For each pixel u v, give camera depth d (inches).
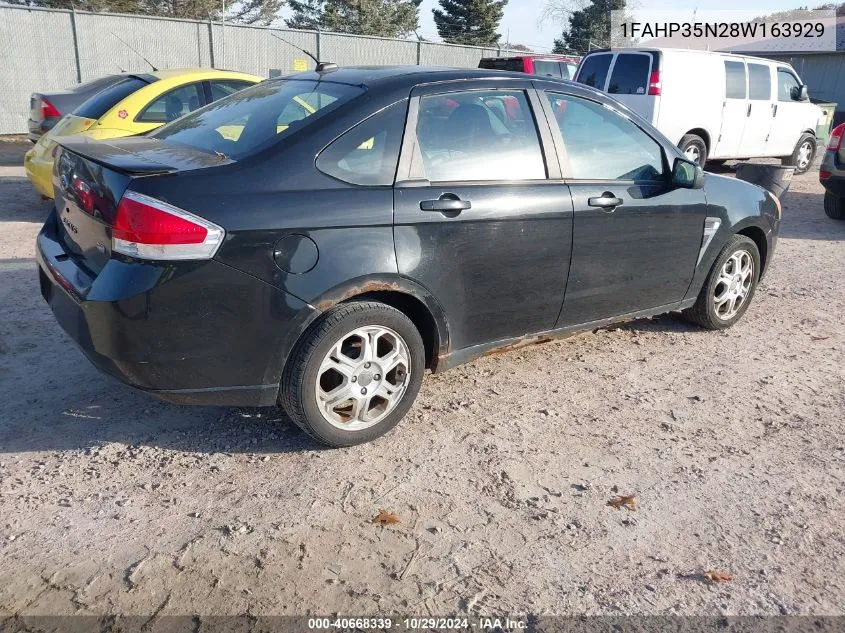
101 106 323.6
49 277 147.1
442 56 970.7
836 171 394.6
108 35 746.2
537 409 172.2
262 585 111.9
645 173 189.3
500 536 125.7
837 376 198.2
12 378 175.5
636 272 189.2
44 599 107.3
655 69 467.8
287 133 141.0
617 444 157.8
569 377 191.0
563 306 176.7
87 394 169.5
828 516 134.8
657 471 147.8
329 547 121.0
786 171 325.1
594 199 173.3
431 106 154.8
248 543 121.1
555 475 144.9
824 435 165.2
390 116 149.0
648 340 219.0
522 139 166.1
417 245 147.4
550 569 118.2
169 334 128.4
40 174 318.0
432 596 111.3
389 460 147.6
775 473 148.6
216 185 130.0
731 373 197.3
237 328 132.6
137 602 107.5
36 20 703.1
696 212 199.2
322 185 138.6
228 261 128.8
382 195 143.6
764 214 222.7
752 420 171.0
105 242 131.6
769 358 208.8
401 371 152.8
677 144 490.6
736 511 135.3
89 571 113.3
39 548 118.0
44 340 198.5
